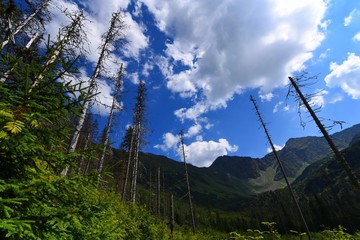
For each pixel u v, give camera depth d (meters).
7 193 2.47
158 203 36.91
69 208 2.84
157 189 40.22
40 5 10.02
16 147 2.43
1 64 2.81
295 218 76.62
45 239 2.40
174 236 18.17
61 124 3.10
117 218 9.14
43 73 2.94
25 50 5.16
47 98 2.84
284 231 66.75
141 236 11.56
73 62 3.08
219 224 81.25
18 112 2.60
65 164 3.05
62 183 2.80
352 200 80.94
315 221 72.12
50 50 3.26
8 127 2.29
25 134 2.48
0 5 7.85
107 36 13.70
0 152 2.54
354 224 65.38
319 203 74.62
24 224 2.05
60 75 3.05
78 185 2.81
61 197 2.90
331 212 73.75
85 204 3.04
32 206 2.53
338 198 88.56
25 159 2.68
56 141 3.00
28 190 2.48
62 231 2.63
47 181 2.64
